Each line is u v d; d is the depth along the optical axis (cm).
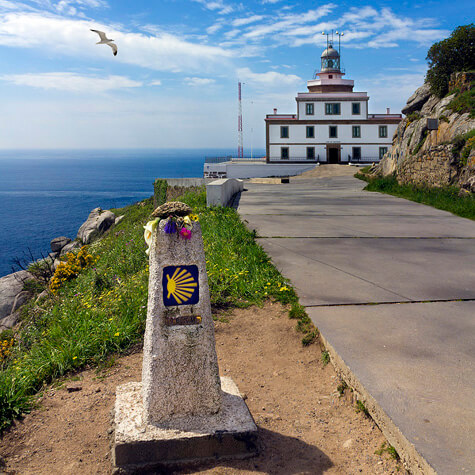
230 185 2073
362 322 540
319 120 5738
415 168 2197
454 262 834
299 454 344
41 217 19300
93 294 866
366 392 379
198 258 354
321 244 996
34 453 351
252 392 440
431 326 524
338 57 6175
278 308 628
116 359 517
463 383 389
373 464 326
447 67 2631
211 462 336
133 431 338
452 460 287
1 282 2075
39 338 655
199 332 354
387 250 937
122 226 3319
